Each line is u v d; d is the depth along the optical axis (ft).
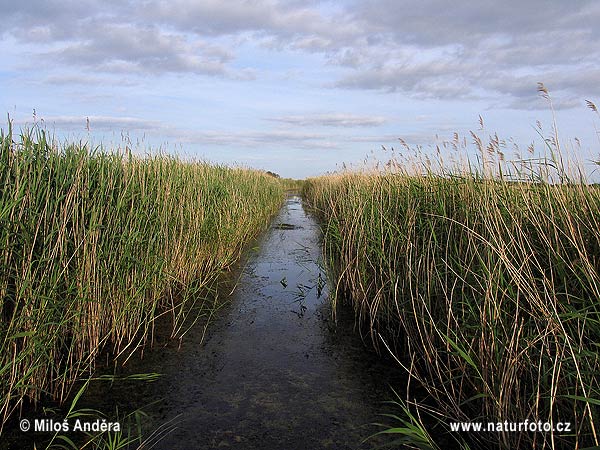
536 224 11.55
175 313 18.24
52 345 11.43
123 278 14.96
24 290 10.36
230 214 29.50
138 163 18.03
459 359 11.03
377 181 21.29
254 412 10.99
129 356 13.80
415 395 11.89
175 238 19.99
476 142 13.89
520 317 10.34
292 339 15.80
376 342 15.38
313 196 64.13
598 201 11.24
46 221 11.53
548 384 9.00
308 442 9.78
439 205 15.65
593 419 7.89
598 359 8.17
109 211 14.49
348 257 19.99
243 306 19.40
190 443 9.66
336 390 12.17
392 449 9.52
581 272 9.93
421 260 14.40
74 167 13.50
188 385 12.30
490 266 10.99
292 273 25.52
